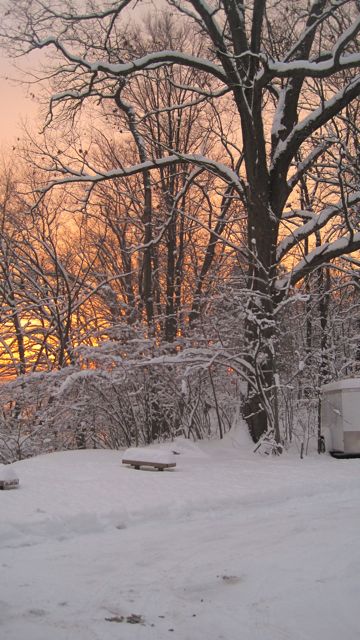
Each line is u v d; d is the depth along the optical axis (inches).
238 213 868.0
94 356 609.0
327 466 494.3
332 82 832.3
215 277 631.2
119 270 1064.8
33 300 856.9
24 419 716.7
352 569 234.5
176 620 192.9
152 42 853.8
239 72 648.4
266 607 203.2
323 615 196.7
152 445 609.0
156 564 249.4
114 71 655.1
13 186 955.3
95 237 1018.1
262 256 636.1
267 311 606.5
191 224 962.7
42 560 254.1
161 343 698.8
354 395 554.9
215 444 608.7
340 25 669.9
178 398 643.5
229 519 333.1
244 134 638.5
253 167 637.3
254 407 613.6
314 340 781.3
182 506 350.6
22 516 308.3
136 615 195.6
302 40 599.8
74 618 191.2
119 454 557.6
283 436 642.2
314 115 634.2
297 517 333.1
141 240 1033.5
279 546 273.3
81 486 393.7
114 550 270.7
